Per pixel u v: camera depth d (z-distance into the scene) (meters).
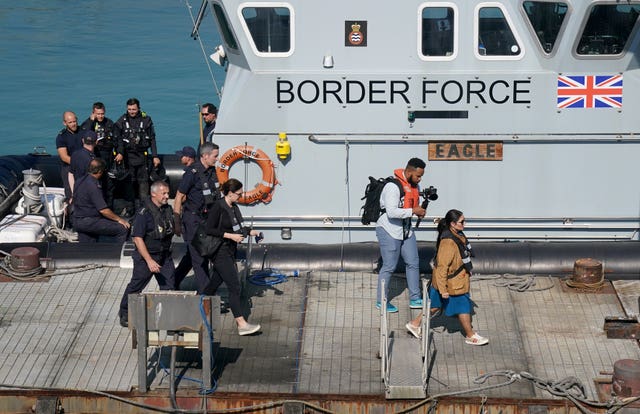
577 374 12.34
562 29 14.76
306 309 14.14
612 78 15.15
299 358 12.73
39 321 13.64
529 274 15.21
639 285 14.74
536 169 15.57
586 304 14.23
